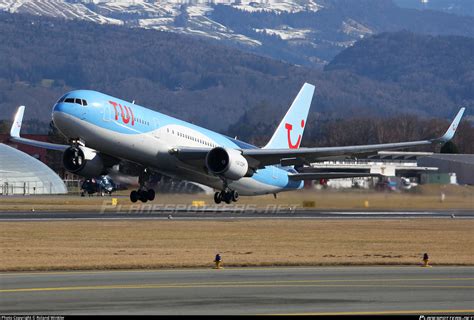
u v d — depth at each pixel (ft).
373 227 481.46
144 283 255.91
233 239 404.16
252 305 220.23
